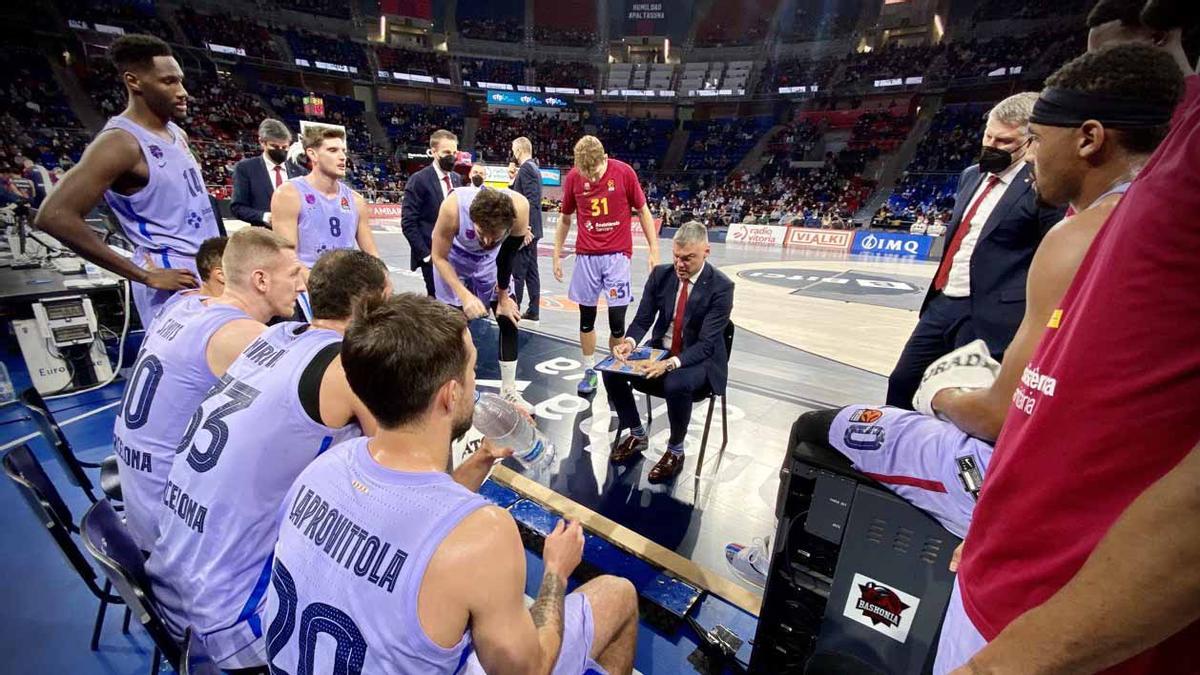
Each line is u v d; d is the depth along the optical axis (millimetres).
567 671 1216
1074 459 684
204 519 1277
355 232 3418
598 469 3062
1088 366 664
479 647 882
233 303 1788
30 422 3383
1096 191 1027
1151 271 597
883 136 24609
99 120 19734
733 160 28047
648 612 2045
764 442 3416
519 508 2604
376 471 938
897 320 6820
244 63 23906
